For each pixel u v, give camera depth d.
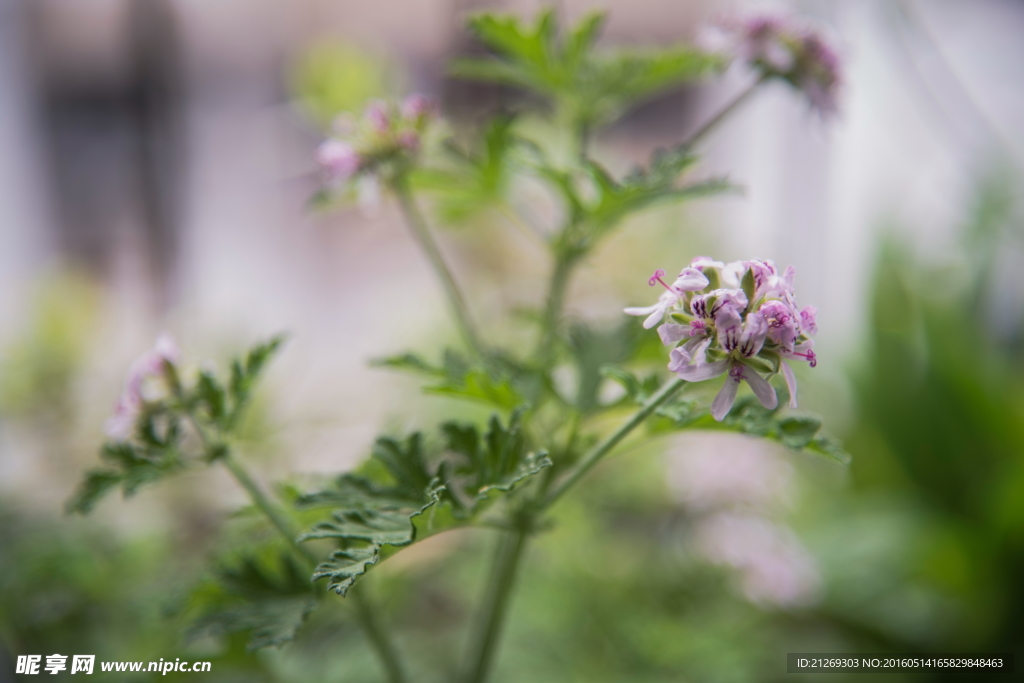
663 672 0.57
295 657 0.52
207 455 0.43
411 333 0.82
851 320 1.09
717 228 0.99
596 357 0.45
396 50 1.05
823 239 1.12
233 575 0.42
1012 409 0.84
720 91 1.06
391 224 1.07
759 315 0.39
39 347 0.73
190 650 0.46
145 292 1.13
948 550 0.78
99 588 0.52
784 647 0.68
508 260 0.89
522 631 0.58
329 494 0.40
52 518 0.56
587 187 0.54
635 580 0.62
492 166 0.47
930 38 0.93
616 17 1.00
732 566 0.62
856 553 0.80
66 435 0.71
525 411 0.41
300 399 0.81
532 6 0.92
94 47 1.05
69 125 1.08
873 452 0.92
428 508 0.39
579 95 0.49
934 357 0.86
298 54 1.06
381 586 0.51
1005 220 0.93
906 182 1.08
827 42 0.49
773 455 0.70
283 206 1.13
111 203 1.11
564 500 0.61
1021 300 1.00
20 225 1.10
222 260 1.15
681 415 0.40
